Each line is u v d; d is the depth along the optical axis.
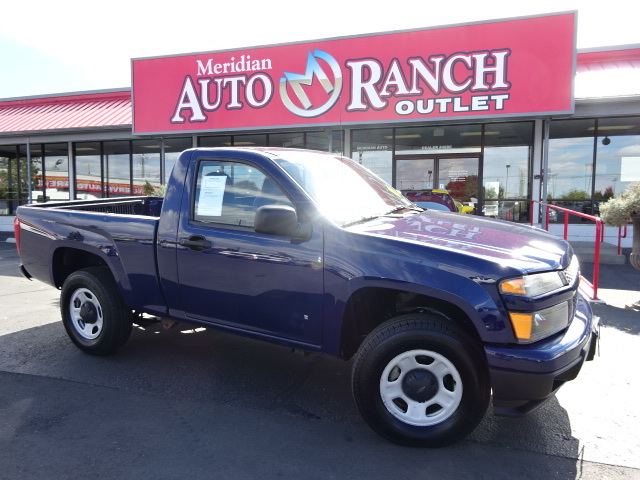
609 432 3.15
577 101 9.88
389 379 2.99
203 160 3.75
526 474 2.69
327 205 3.36
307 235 3.20
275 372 4.14
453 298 2.77
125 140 15.90
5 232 17.22
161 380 3.95
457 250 2.88
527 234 3.46
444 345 2.81
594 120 11.52
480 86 9.71
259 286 3.39
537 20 9.31
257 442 3.02
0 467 2.73
